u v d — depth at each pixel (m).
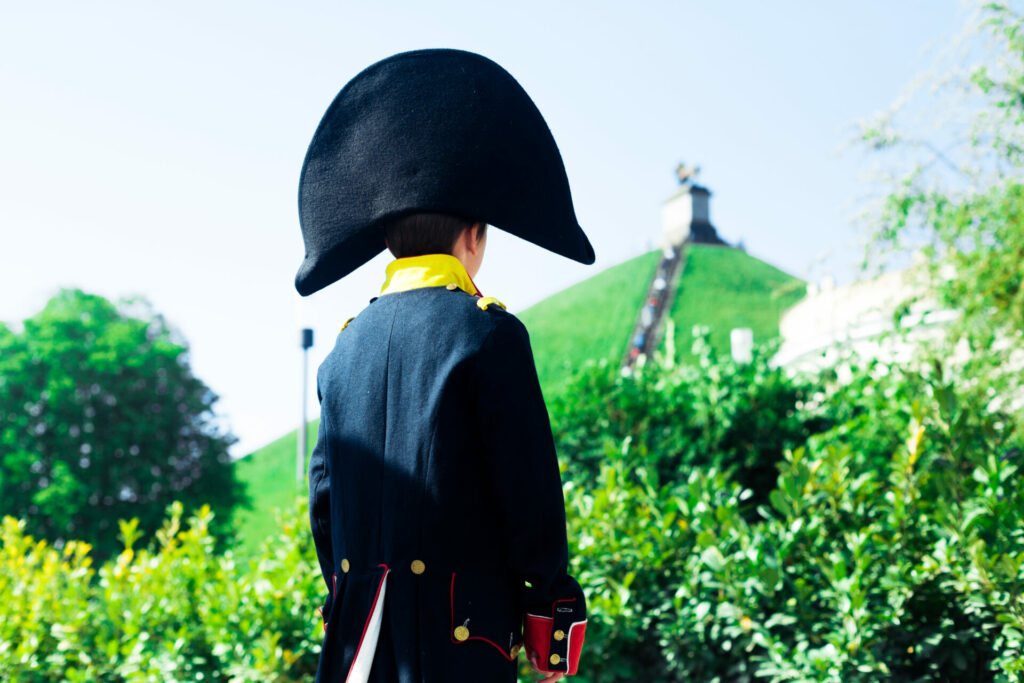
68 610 3.21
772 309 44.69
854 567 2.33
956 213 3.83
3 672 3.00
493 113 1.37
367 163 1.40
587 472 3.81
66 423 26.98
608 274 51.16
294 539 3.21
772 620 2.23
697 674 2.46
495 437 1.24
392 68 1.43
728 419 3.61
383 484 1.28
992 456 2.21
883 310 3.88
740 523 2.41
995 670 2.04
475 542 1.25
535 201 1.38
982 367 3.21
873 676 2.06
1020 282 3.60
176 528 3.48
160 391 28.97
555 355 43.09
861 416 3.27
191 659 2.91
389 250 1.47
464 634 1.21
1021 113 3.78
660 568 2.64
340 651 1.28
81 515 26.17
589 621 2.54
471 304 1.32
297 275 1.49
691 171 53.31
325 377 1.45
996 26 3.79
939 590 2.15
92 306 29.97
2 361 27.47
